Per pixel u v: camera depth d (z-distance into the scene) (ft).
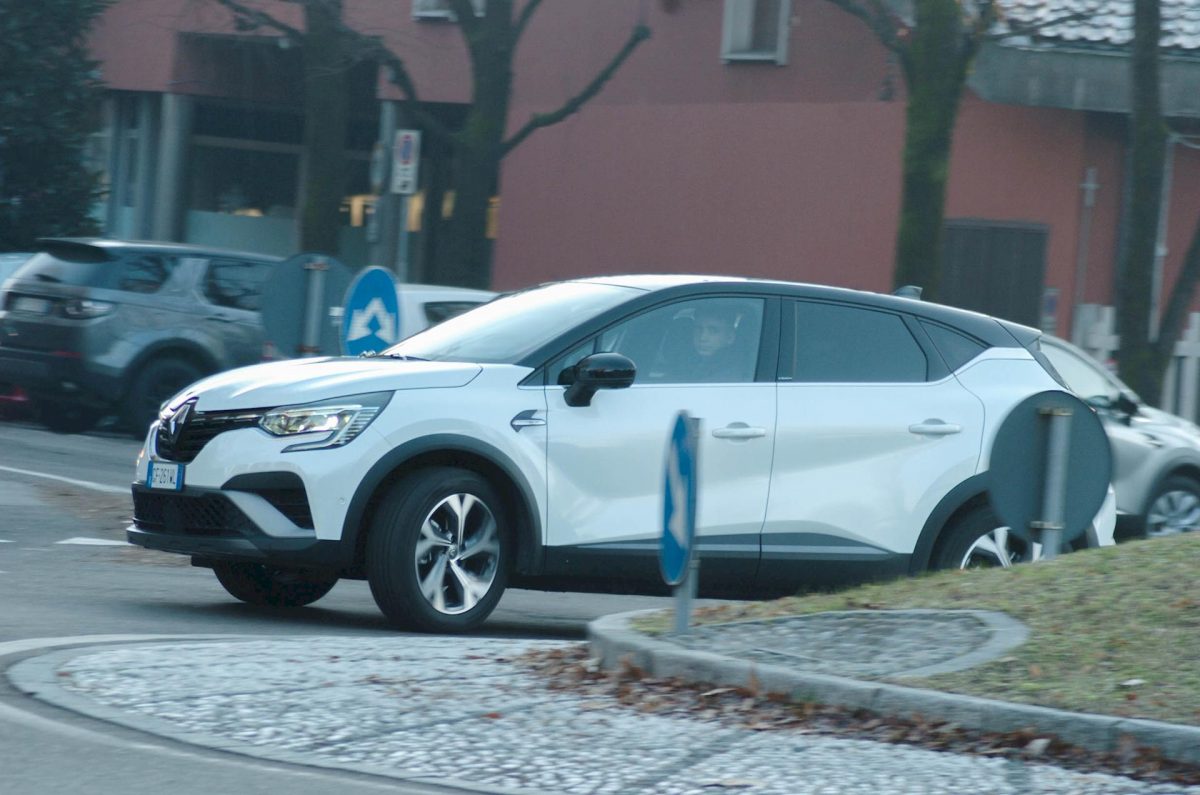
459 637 49.37
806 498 55.06
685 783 32.63
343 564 50.57
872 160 140.05
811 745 35.40
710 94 152.15
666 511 43.57
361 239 200.75
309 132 139.13
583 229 162.50
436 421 51.21
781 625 43.60
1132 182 116.26
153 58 191.62
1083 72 131.85
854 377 56.54
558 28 164.86
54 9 171.83
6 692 38.68
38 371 110.32
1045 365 59.82
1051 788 32.55
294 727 36.01
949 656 40.11
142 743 34.50
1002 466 47.50
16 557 65.57
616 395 53.62
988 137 135.23
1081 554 47.85
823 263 143.33
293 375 52.70
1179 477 82.99
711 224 151.84
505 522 52.70
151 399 111.55
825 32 143.13
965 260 135.74
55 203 176.76
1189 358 131.23
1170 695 36.52
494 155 132.16
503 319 56.18
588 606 64.39
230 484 50.98
